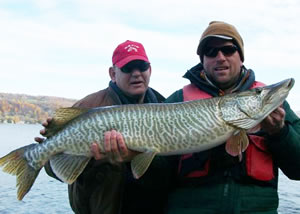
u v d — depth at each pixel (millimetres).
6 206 3186
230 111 1181
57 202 3369
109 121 1166
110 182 1342
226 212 1129
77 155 1194
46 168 1372
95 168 1332
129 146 1162
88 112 1200
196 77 1327
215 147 1198
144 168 1149
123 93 1559
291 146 1128
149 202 1436
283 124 1121
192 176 1186
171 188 1266
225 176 1153
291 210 2916
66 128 1197
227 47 1243
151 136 1164
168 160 1271
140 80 1527
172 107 1186
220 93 1287
